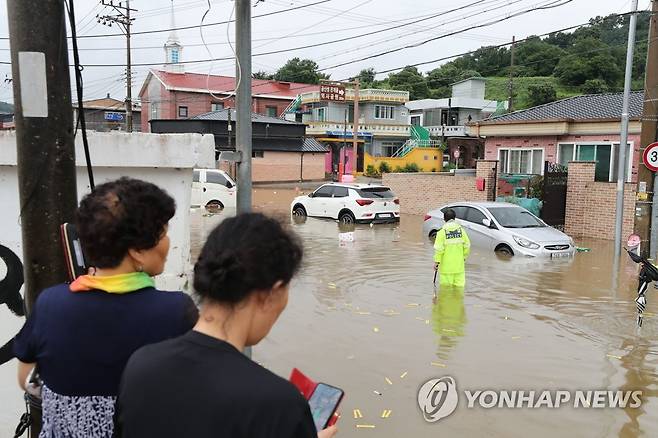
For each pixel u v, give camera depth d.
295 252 1.59
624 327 7.57
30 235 2.64
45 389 1.94
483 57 84.56
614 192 16.67
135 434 1.47
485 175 20.22
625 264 12.06
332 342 6.86
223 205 22.75
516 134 23.48
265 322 1.58
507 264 11.91
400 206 23.95
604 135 21.06
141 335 1.88
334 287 9.79
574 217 17.70
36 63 2.57
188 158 3.80
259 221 1.58
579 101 24.66
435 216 15.36
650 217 11.84
